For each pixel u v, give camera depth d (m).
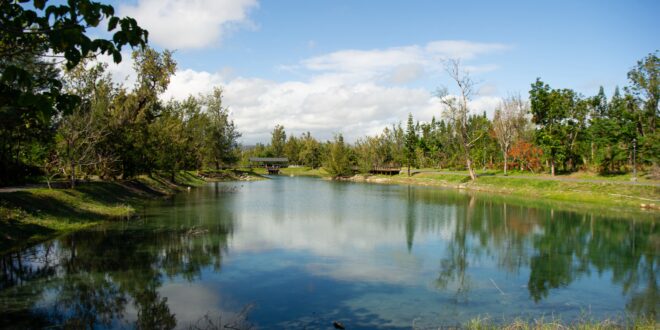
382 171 99.56
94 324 11.51
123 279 15.67
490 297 14.45
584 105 58.66
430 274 17.20
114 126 38.53
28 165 32.09
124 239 22.50
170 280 15.67
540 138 61.34
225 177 86.06
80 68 30.73
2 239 19.53
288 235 24.98
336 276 16.66
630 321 12.32
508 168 75.75
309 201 45.00
